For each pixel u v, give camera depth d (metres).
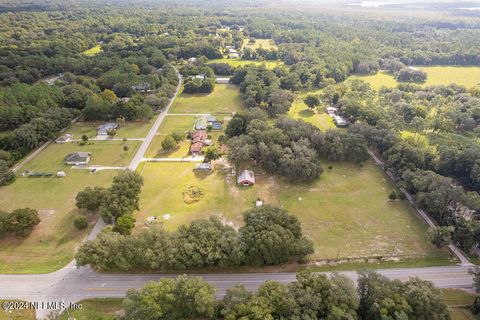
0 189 95.12
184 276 58.03
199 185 98.19
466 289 66.50
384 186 99.25
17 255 72.81
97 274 68.19
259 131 111.81
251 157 106.56
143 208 88.25
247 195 94.00
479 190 92.44
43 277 67.31
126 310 53.56
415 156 98.81
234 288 58.09
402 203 91.75
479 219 79.25
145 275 68.12
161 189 96.12
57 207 88.12
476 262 72.94
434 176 87.19
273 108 147.12
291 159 99.31
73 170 104.69
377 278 59.25
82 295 63.44
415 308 54.38
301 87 180.00
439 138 114.25
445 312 55.38
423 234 80.75
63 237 78.06
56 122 125.25
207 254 66.06
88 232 79.50
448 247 76.94
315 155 103.75
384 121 121.06
